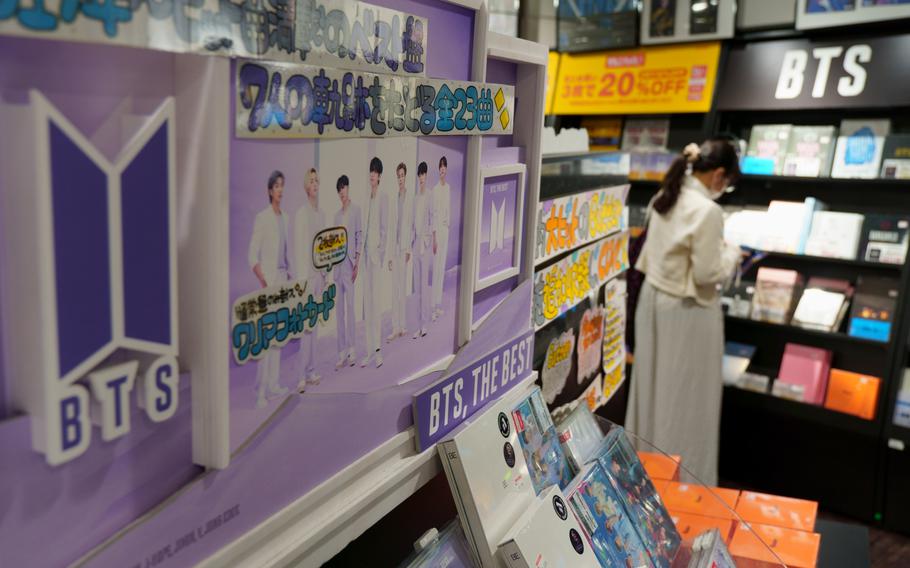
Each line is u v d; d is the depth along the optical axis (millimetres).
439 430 1129
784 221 3875
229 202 691
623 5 4020
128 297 595
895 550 3404
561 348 1937
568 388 2025
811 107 3641
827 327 3758
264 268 749
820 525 2217
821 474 3779
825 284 3887
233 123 680
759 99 3781
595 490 1291
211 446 708
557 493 1169
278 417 796
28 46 525
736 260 3428
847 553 2053
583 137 2084
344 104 822
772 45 3771
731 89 3869
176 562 689
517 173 1321
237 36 662
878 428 3551
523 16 4387
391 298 982
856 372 3775
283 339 791
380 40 874
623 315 2504
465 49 1080
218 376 693
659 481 1662
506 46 1202
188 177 667
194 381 700
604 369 2342
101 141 587
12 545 554
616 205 2277
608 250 2250
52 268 523
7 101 518
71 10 522
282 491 822
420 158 999
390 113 909
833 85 3582
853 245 3666
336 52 800
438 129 1015
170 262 628
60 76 549
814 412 3713
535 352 1763
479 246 1221
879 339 3582
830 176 3680
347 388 914
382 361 984
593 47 4191
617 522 1290
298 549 840
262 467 786
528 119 1354
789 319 3879
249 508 775
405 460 1057
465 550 1073
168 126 608
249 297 735
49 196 515
